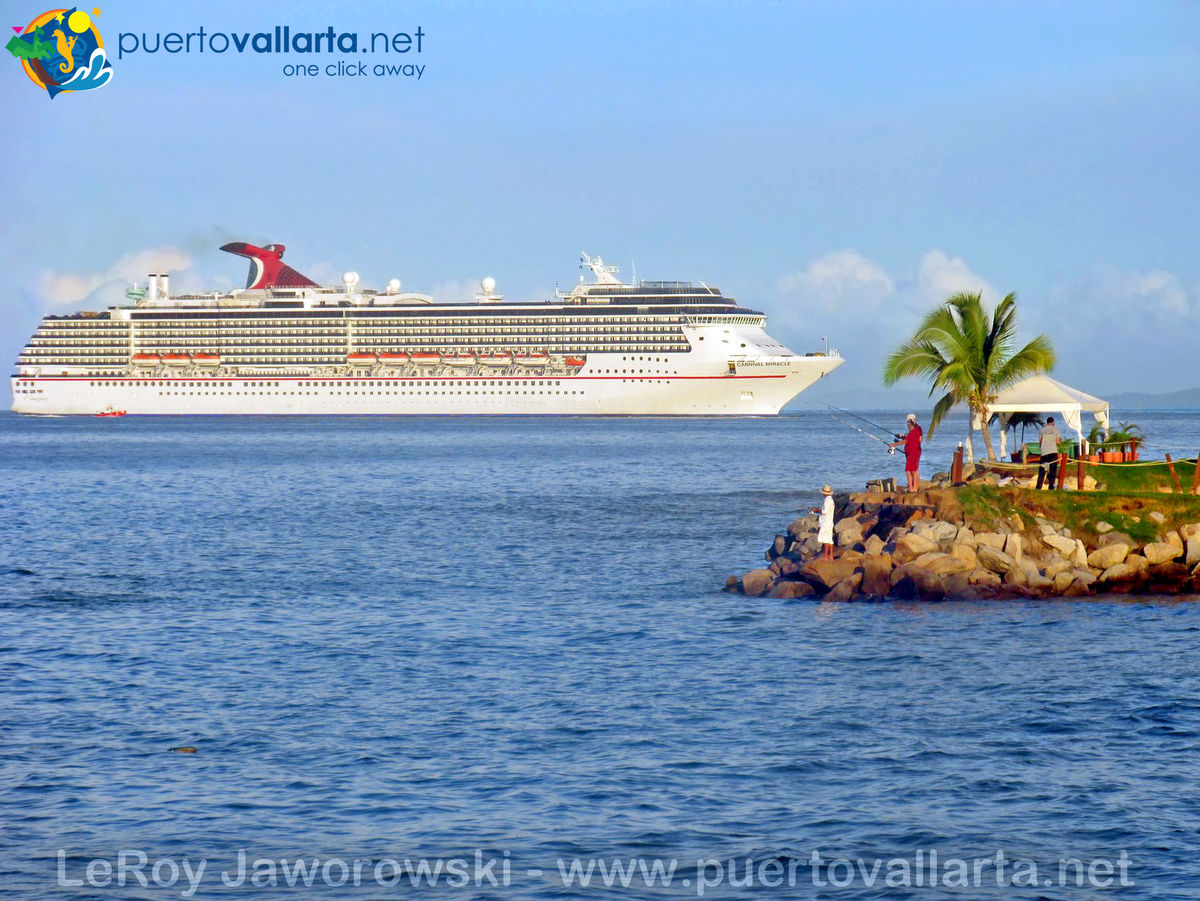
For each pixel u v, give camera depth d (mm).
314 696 39812
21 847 27672
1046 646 46312
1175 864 26609
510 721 36719
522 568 69750
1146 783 31188
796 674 42375
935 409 76125
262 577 66438
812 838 28016
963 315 73312
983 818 29094
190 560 73438
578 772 32188
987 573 57438
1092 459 69688
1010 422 78812
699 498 116688
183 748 34125
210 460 180000
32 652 46625
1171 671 42156
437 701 39094
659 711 37750
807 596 58438
